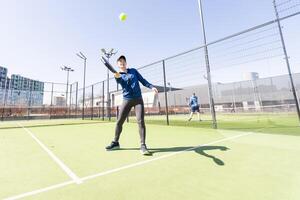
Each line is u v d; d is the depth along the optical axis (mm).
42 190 1541
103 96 12234
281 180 1669
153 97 26609
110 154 2752
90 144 3576
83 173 1948
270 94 18828
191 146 3207
